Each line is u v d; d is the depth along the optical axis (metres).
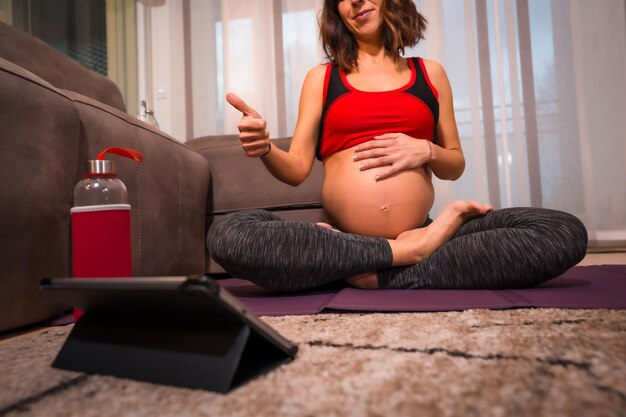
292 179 1.13
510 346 0.50
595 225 2.39
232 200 1.60
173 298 0.43
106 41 2.97
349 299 0.85
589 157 2.41
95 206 0.70
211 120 2.88
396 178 1.06
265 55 2.80
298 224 0.93
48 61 1.38
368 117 1.12
